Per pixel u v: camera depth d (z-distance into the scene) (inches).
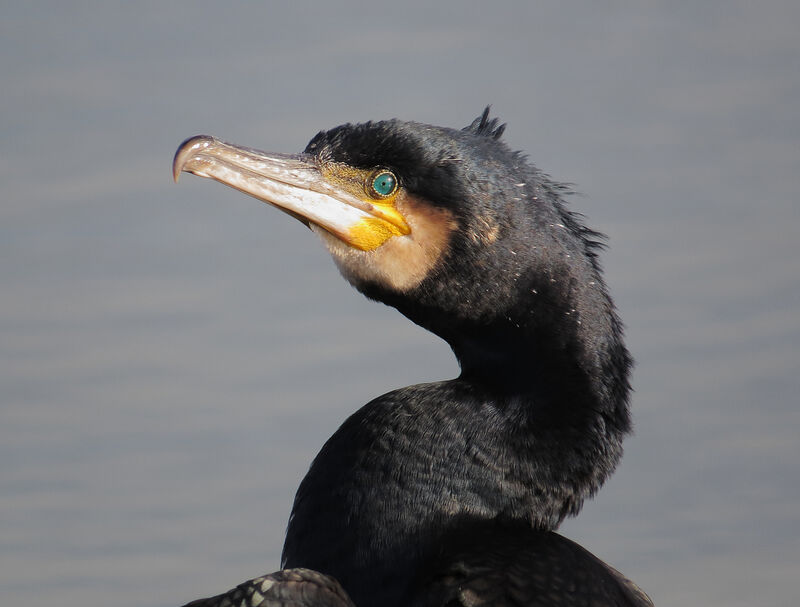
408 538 372.8
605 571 379.6
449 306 407.5
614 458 399.5
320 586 351.9
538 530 383.6
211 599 349.4
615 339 404.2
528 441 386.6
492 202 404.5
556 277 398.6
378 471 379.6
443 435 384.8
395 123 430.0
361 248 423.8
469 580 357.7
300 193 430.9
